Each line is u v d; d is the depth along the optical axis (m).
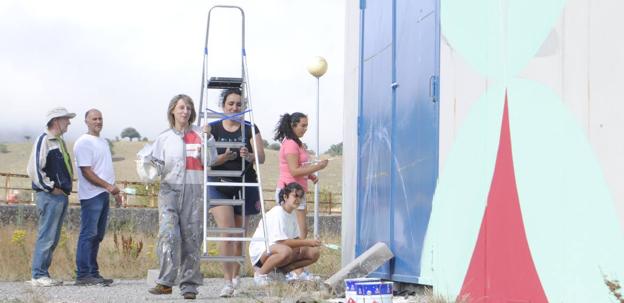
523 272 8.51
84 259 14.88
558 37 8.02
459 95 10.15
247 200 13.30
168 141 11.72
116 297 12.28
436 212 10.76
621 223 7.08
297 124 14.20
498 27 9.16
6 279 16.09
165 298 12.06
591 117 7.50
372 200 13.35
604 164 7.31
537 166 8.31
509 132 8.88
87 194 15.01
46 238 14.73
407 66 11.89
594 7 7.48
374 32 13.38
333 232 33.56
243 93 13.16
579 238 7.61
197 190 11.76
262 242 13.43
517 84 8.73
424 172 11.18
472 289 9.66
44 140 14.66
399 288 12.18
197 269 11.82
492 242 9.20
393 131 12.38
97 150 15.18
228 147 12.82
